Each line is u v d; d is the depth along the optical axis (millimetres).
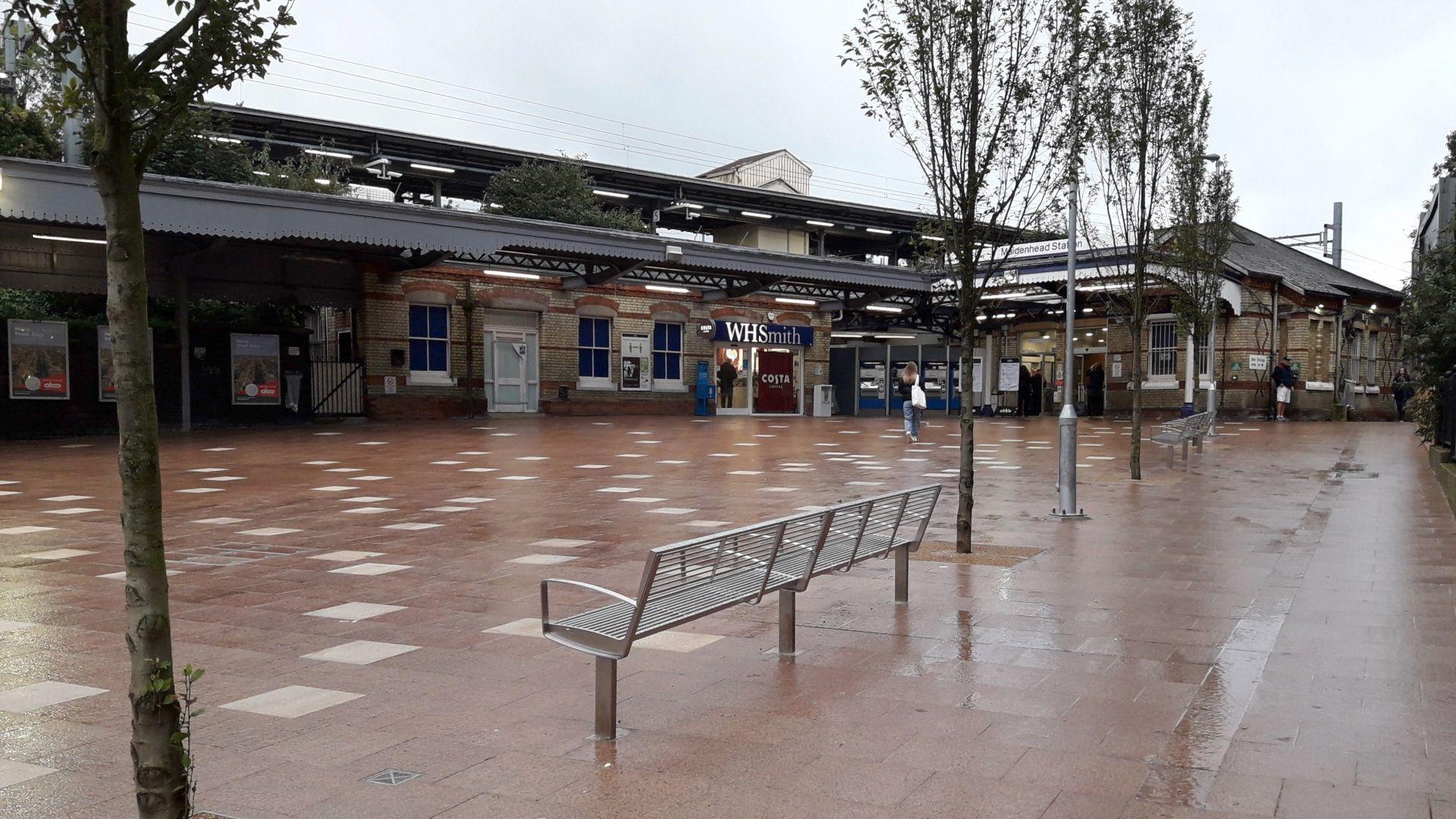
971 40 8641
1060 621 6324
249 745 4223
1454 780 3742
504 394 31797
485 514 11422
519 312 32031
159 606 2939
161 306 28078
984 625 6246
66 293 26141
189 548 9289
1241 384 33188
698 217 48969
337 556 8883
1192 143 16438
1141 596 7035
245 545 9445
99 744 4258
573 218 36969
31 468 16406
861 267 33875
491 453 18969
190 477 15039
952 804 3572
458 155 40344
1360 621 6238
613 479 14914
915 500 6836
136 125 2955
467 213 24875
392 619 6570
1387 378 38844
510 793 3697
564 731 4391
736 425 29109
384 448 19984
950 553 8797
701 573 4953
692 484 14375
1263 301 33219
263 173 29641
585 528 10430
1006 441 23078
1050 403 39406
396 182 41875
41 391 22578
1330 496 12727
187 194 20219
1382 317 38719
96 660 5613
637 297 34656
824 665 5387
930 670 5270
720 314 36688
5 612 6824
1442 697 4734
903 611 6637
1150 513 11289
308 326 33312
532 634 6156
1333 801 3564
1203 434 19109
